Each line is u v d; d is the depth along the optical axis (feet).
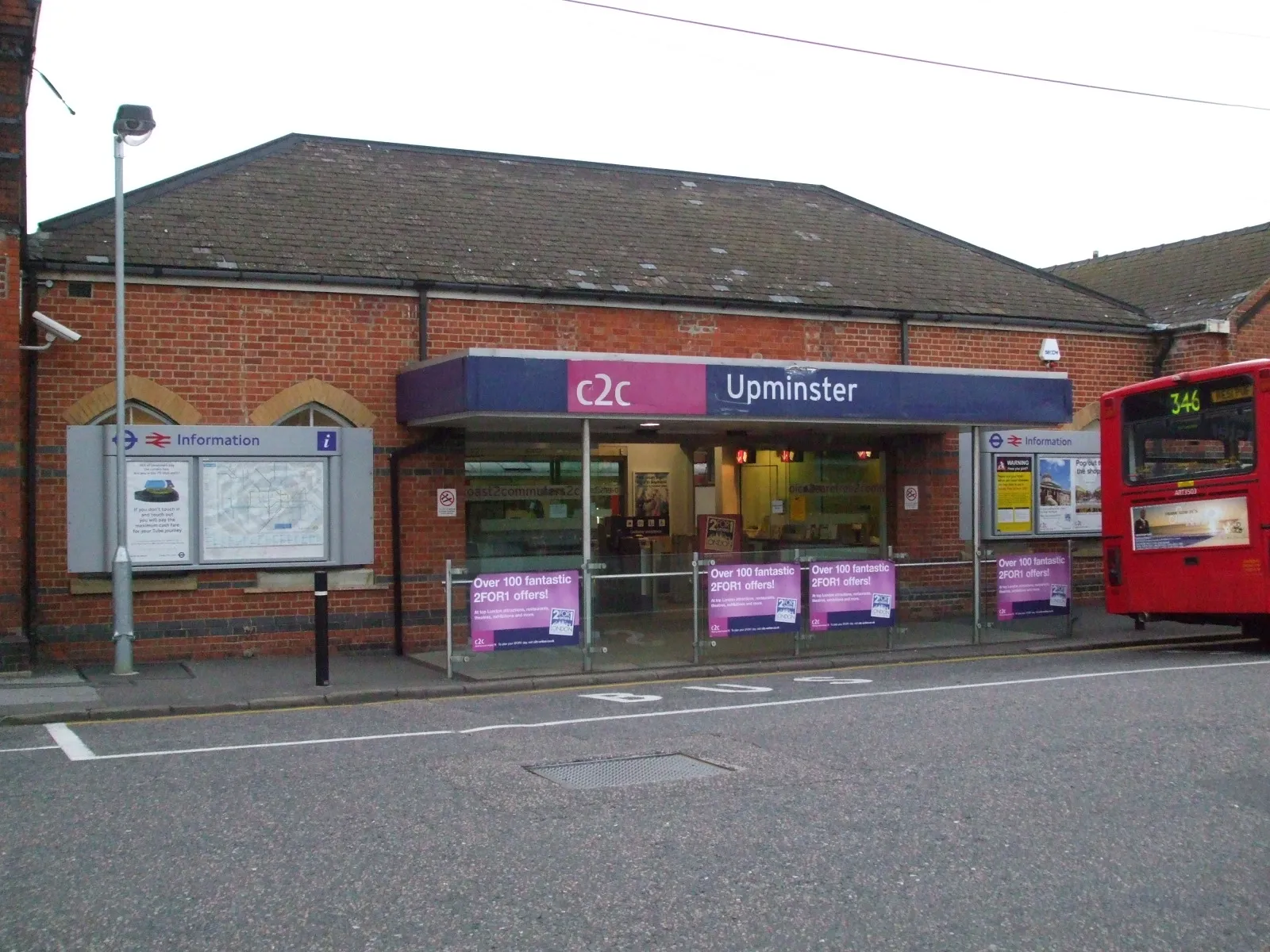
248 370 46.39
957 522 59.77
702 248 59.16
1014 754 27.71
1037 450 61.62
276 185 53.72
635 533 54.70
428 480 49.06
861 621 49.19
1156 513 49.85
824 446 58.75
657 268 55.42
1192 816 22.59
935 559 57.11
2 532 41.39
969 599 59.47
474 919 17.52
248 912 17.84
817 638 49.70
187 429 45.03
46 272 43.50
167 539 44.83
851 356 57.16
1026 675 41.27
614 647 45.60
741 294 54.80
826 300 56.59
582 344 51.70
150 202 49.37
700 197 65.77
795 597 47.91
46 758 28.91
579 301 51.52
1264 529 45.83
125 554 42.37
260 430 46.09
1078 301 65.36
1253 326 64.69
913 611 57.88
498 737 31.14
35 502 43.32
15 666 41.57
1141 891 18.69
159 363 45.19
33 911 17.95
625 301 52.26
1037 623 55.06
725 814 22.89
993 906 18.02
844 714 33.50
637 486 54.95
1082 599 63.10
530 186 61.16
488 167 61.77
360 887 18.90
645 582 46.21
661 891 18.62
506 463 51.83
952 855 20.34
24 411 43.11
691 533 55.93
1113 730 30.37
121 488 42.37
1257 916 17.71
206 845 21.18
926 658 47.78
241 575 46.16
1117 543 51.57
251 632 46.37
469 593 42.91
